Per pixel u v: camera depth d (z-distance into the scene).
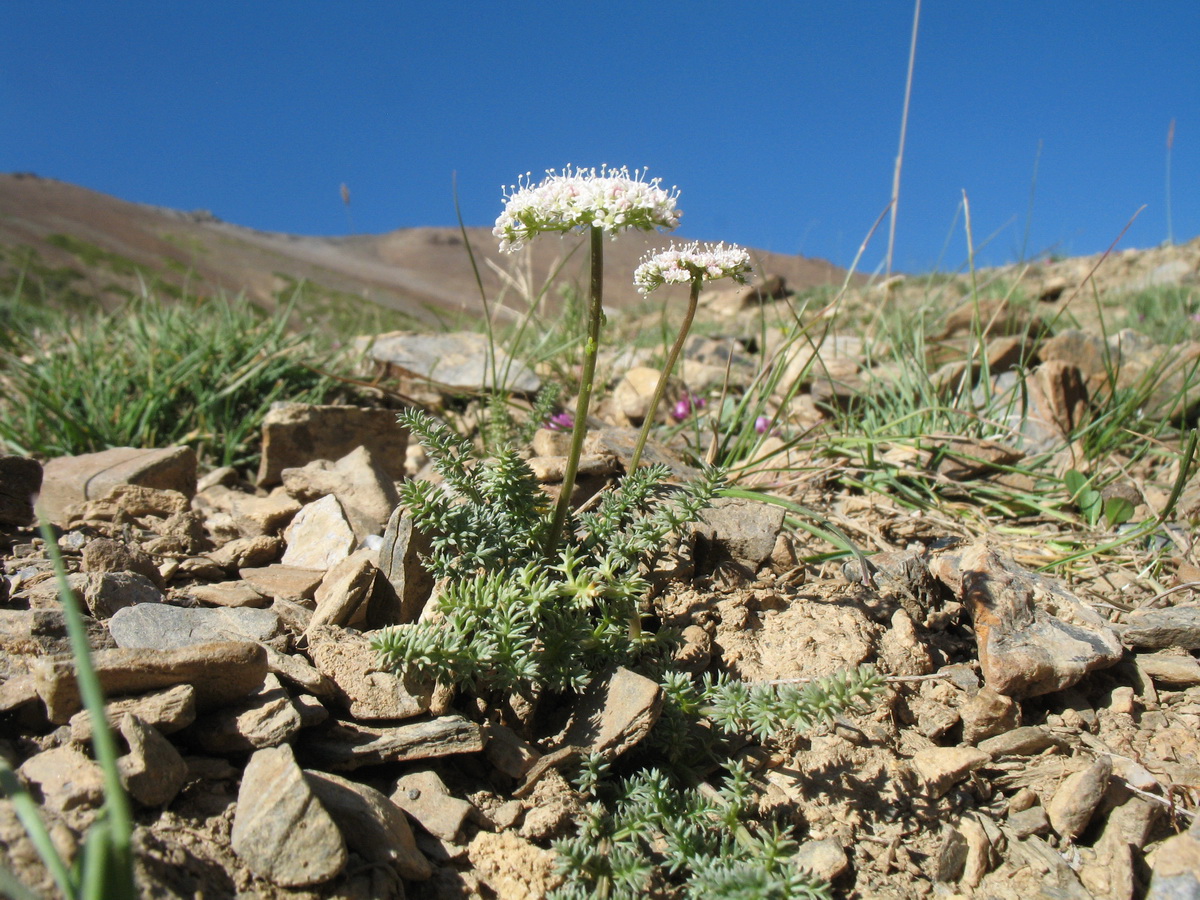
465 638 0.19
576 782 0.18
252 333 0.48
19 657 0.18
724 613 0.23
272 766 0.16
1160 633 0.23
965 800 0.19
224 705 0.17
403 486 0.20
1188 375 0.38
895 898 0.17
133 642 0.19
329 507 0.28
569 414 0.44
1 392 0.45
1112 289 1.03
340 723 0.18
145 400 0.41
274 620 0.20
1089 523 0.32
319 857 0.14
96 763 0.15
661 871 0.17
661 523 0.21
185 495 0.33
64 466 0.32
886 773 0.19
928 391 0.42
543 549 0.21
